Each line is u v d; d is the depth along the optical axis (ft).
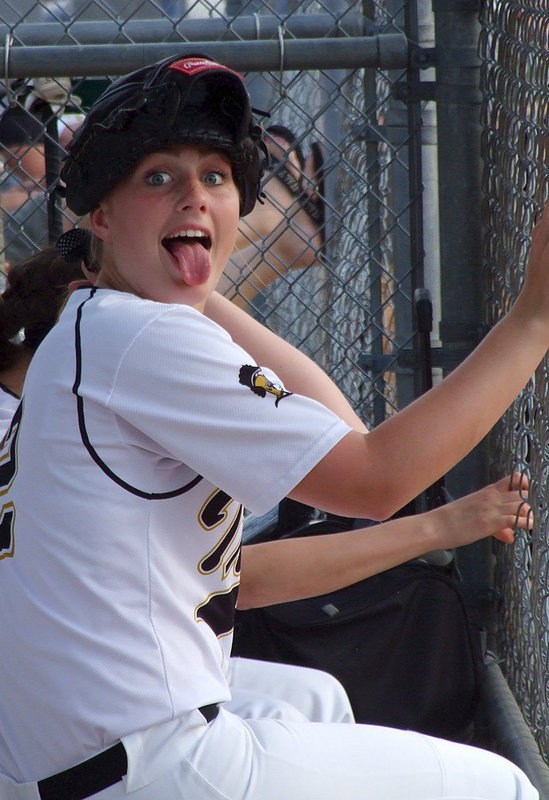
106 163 17.26
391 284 36.52
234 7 39.37
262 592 23.31
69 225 34.58
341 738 18.13
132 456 16.78
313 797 17.26
